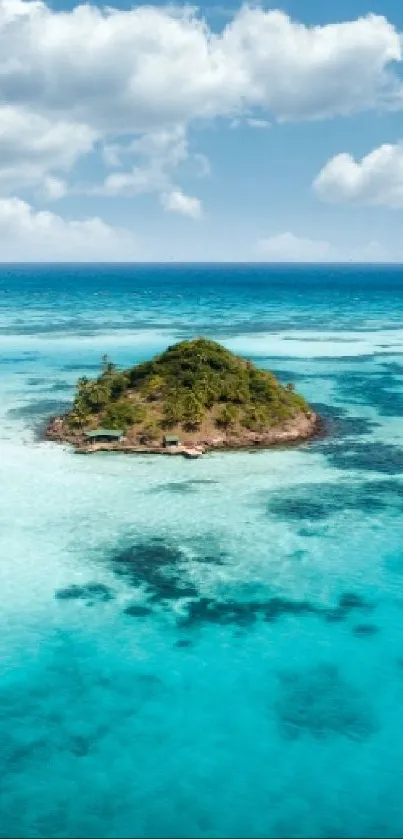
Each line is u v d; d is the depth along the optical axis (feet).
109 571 126.93
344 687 97.45
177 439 192.24
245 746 87.04
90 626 110.42
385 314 620.90
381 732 89.35
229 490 165.27
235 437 199.31
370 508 155.12
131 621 111.86
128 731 89.30
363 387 291.38
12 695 95.55
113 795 80.12
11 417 234.99
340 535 141.28
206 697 95.40
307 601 117.91
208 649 105.19
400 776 82.94
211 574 126.21
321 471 179.22
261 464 184.03
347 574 126.31
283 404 218.18
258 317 590.55
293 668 101.30
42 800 79.41
